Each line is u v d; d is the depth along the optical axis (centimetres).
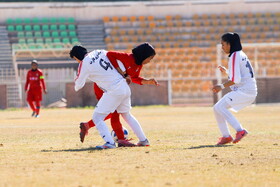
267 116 5447
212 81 8981
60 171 1634
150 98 8600
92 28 11494
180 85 9788
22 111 7369
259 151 2191
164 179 1474
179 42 11300
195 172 1611
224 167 1723
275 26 11856
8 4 11444
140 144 2461
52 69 9294
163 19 11838
